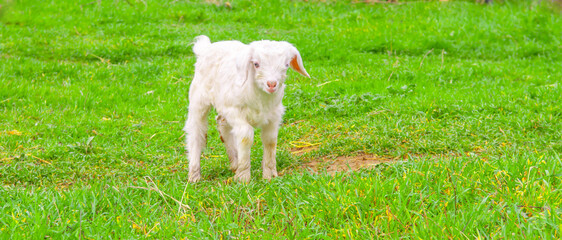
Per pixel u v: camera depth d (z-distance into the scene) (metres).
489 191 4.57
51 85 10.23
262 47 5.30
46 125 8.08
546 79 10.33
